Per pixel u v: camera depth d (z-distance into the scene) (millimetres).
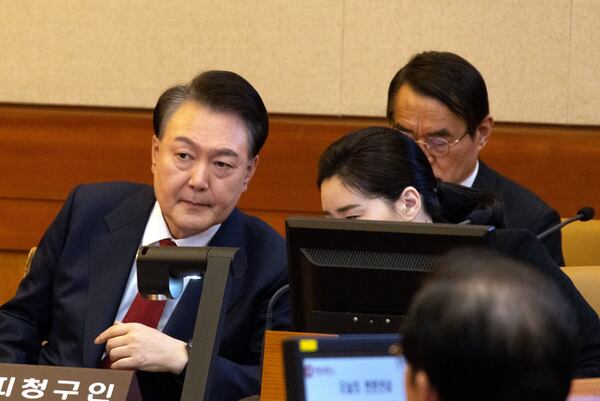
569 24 12859
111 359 6824
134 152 13531
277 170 13281
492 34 12953
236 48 13375
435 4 13008
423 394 3094
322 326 5918
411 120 9195
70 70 13664
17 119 13695
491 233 5602
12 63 13750
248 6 13320
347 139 6926
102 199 8094
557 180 12852
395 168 6820
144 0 13492
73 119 13609
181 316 7434
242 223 7902
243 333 7504
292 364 3918
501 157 12930
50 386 5379
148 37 13508
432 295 3102
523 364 2990
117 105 13586
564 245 9773
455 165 9219
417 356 3084
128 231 7871
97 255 7820
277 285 7574
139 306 7543
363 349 3994
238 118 7469
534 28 12906
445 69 9141
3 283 13719
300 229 5898
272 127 13273
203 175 7402
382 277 5754
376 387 3975
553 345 3004
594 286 7715
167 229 7809
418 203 6855
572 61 12883
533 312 3018
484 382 3016
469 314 3023
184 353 6816
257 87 13359
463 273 3115
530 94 12938
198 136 7402
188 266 5359
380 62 13148
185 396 5113
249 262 7691
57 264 7961
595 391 4742
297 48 13273
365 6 13133
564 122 12906
